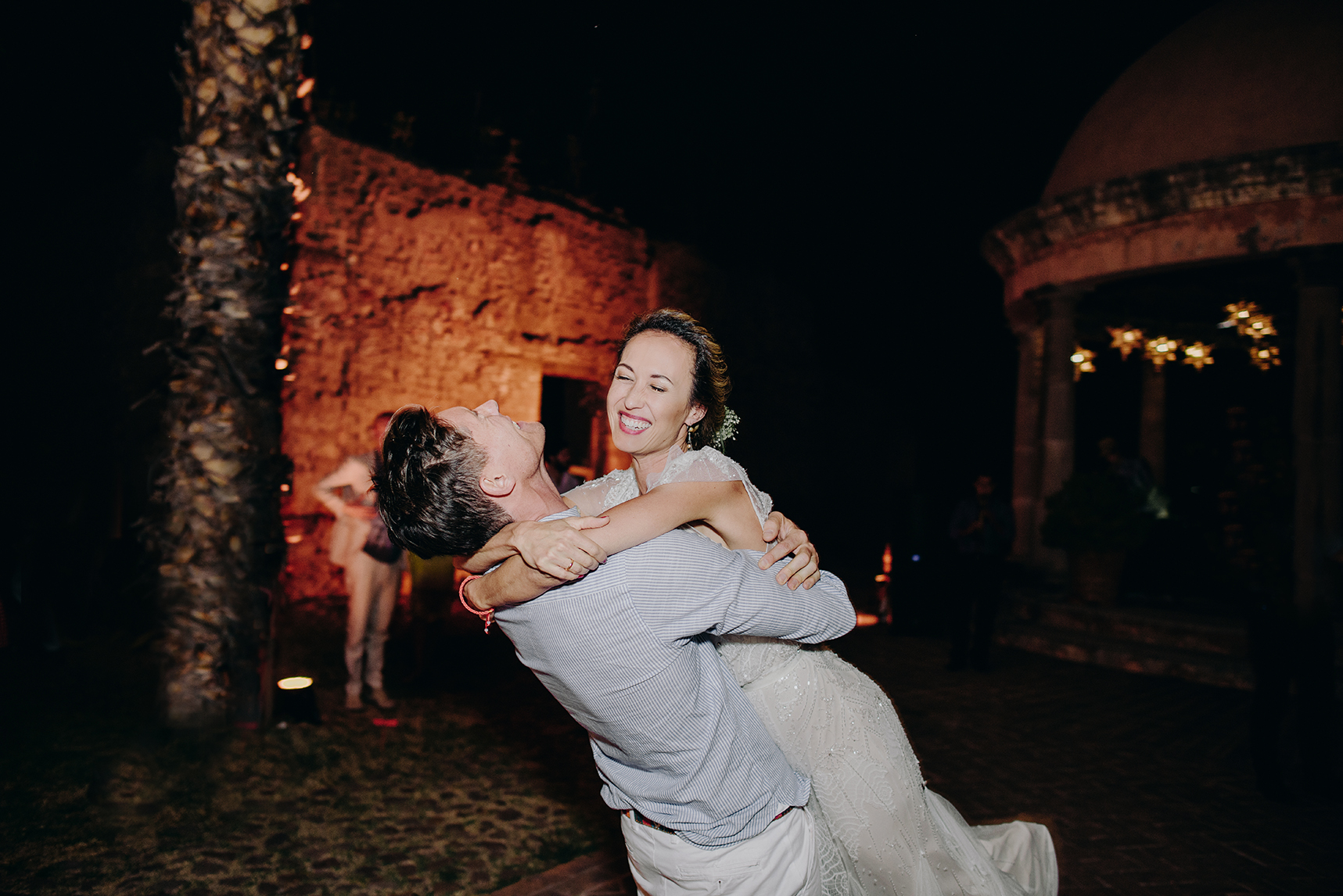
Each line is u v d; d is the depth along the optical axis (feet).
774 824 5.27
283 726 15.61
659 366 5.57
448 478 4.98
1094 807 13.94
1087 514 27.86
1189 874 11.55
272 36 14.16
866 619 31.99
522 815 13.00
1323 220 23.67
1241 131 25.41
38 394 32.53
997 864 7.55
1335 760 16.30
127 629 24.12
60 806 12.37
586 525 4.77
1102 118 29.68
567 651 4.80
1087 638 26.37
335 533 17.71
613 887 10.61
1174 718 19.45
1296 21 25.88
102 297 30.73
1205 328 36.22
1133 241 27.40
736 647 5.82
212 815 12.35
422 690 19.58
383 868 11.12
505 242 37.06
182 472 14.26
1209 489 29.94
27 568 21.47
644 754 5.01
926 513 29.37
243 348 14.17
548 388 48.08
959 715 19.38
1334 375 23.81
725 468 5.53
